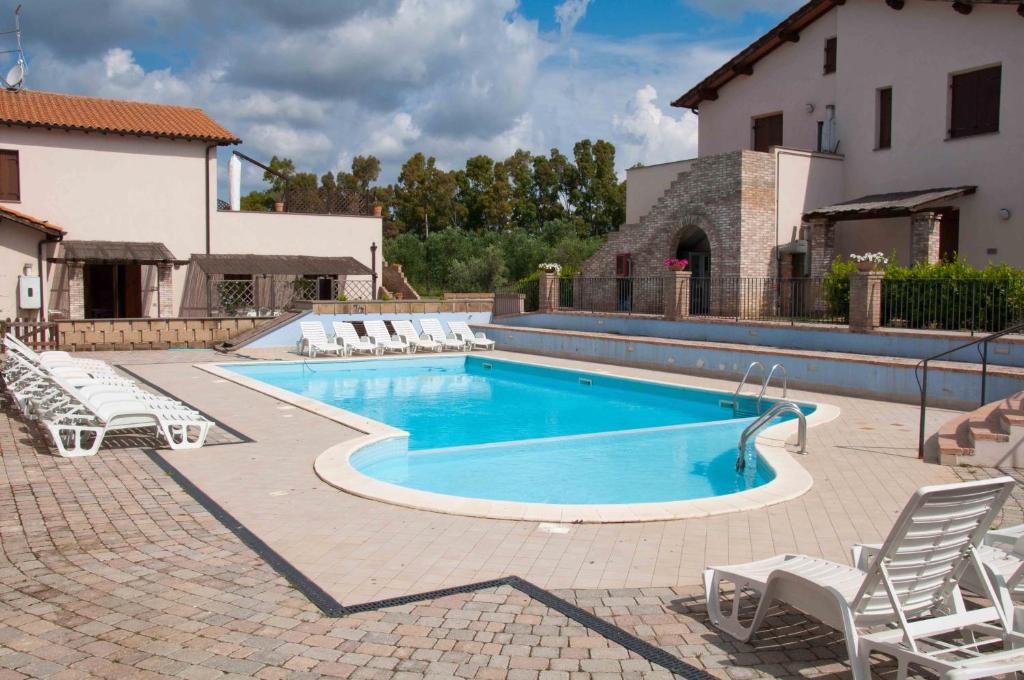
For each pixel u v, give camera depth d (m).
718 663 4.39
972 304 15.43
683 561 6.01
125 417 9.71
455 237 50.88
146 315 28.73
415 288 48.66
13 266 25.83
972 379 13.30
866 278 16.62
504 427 14.02
